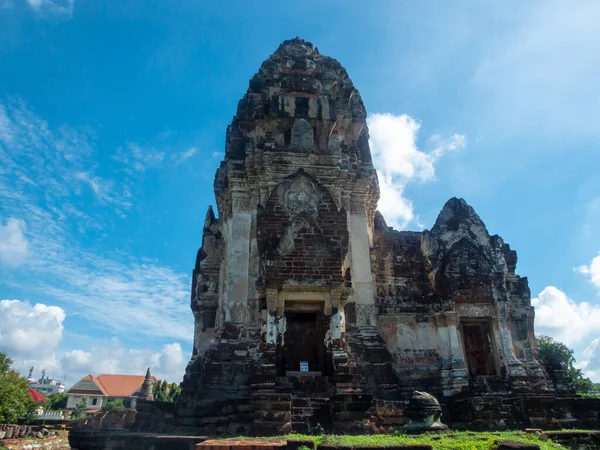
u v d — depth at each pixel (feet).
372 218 85.15
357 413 48.26
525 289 78.28
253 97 81.66
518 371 68.85
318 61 85.76
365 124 84.64
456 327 72.13
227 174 76.69
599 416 60.64
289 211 66.90
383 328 74.79
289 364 67.56
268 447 35.24
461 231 77.25
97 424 70.33
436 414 45.16
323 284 62.13
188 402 55.62
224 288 72.33
